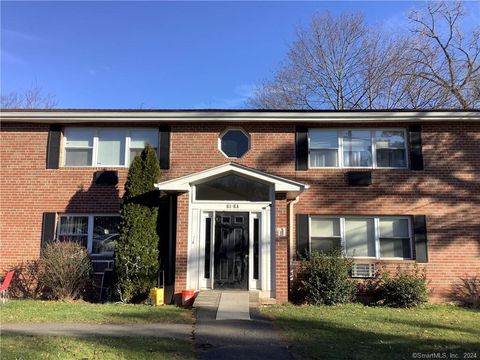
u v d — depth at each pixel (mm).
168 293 13773
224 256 13516
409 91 27172
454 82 26625
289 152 14906
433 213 14500
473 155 14719
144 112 14805
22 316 10344
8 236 14766
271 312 11617
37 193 14961
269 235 13516
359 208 14586
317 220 14781
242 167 13484
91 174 15023
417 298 13320
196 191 13797
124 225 13516
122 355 7039
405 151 14945
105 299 13977
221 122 15055
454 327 10172
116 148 15234
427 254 14297
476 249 14289
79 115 14852
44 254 13961
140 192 13680
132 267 13156
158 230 14016
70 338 8016
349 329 9609
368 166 14898
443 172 14664
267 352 7633
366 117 14594
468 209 14484
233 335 8867
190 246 13500
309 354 7512
